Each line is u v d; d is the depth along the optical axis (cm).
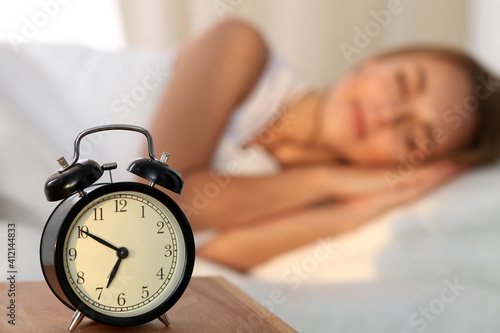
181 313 76
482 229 192
